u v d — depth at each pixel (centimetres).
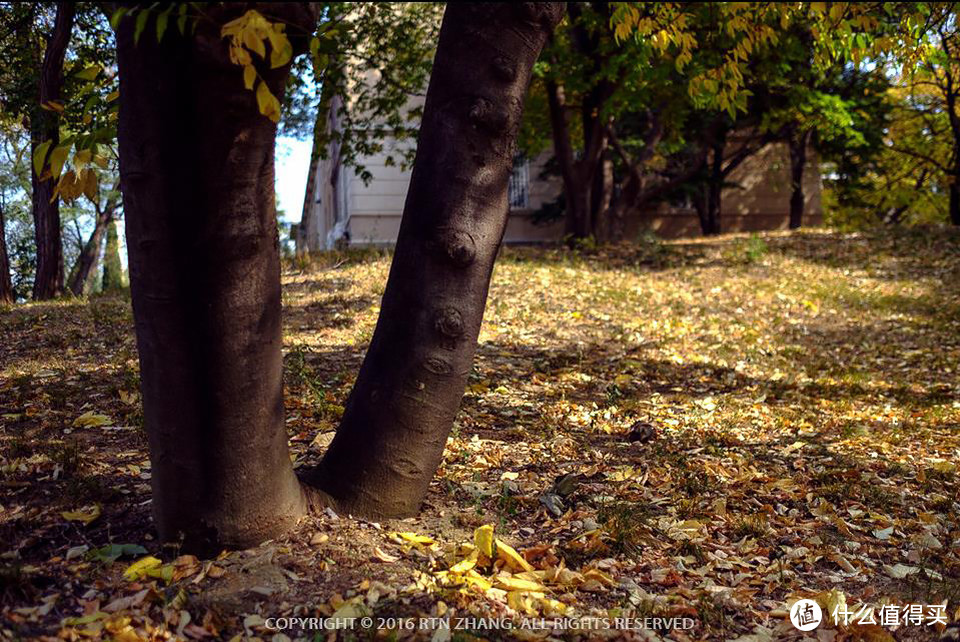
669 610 329
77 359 718
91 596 310
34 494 404
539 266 1390
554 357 826
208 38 249
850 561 397
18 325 873
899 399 754
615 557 381
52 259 1317
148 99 267
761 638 316
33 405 566
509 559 354
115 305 1000
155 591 307
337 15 1366
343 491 378
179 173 276
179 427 312
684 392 747
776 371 852
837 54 607
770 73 1609
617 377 765
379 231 2094
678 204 2620
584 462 518
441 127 355
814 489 495
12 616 288
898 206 3098
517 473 485
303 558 337
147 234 284
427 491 423
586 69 1583
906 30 580
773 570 382
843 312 1178
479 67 347
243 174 280
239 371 310
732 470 522
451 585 329
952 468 538
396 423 372
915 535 429
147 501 399
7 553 334
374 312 966
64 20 1124
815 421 668
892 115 2656
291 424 543
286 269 1262
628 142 2205
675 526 417
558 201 2295
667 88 1579
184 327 297
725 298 1238
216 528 332
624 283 1305
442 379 369
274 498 341
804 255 1608
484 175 356
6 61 1287
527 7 341
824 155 2533
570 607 328
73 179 270
